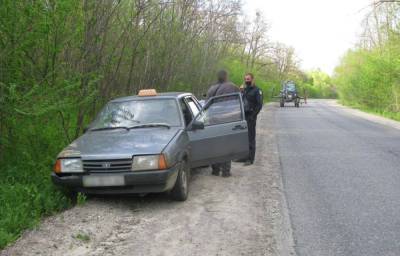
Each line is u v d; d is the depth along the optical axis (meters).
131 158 6.01
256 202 6.63
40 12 6.63
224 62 28.47
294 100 41.81
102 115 7.60
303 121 22.41
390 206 6.46
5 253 4.65
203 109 7.48
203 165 7.45
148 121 7.34
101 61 9.23
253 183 7.86
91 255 4.64
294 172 8.89
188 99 8.43
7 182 6.57
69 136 8.62
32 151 7.54
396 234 5.30
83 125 9.25
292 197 6.96
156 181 5.98
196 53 19.02
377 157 10.66
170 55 14.45
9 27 6.35
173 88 16.14
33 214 5.72
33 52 7.28
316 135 15.60
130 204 6.45
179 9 15.25
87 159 6.08
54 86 7.12
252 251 4.75
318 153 11.35
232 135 7.72
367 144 13.09
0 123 6.84
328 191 7.35
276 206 6.44
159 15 12.60
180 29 15.02
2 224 5.20
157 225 5.57
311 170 9.09
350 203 6.62
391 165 9.60
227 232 5.32
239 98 7.95
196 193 7.13
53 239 5.04
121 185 6.00
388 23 25.53
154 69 13.73
